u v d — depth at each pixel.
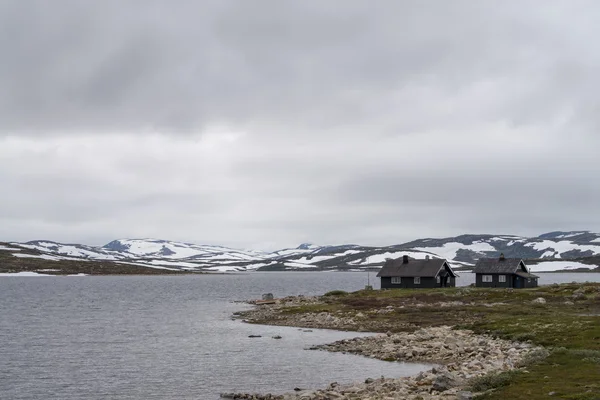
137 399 41.91
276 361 55.59
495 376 32.47
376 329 75.75
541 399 26.66
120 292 192.25
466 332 62.56
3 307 124.75
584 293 97.81
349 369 50.44
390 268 139.00
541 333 54.22
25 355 60.59
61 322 93.81
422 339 61.19
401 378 41.03
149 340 71.56
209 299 155.00
